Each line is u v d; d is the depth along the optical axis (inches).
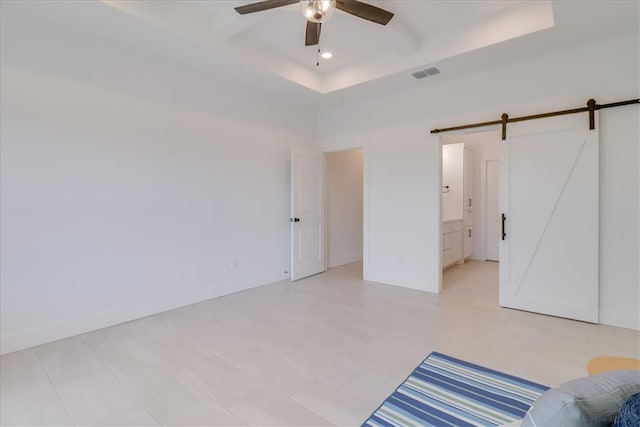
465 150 246.8
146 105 135.7
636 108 118.3
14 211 105.2
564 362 96.1
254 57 145.3
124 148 129.6
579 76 128.3
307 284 187.3
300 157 198.1
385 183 187.2
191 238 152.3
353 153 258.7
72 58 116.0
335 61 164.2
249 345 109.0
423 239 173.5
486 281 193.5
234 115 169.0
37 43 108.8
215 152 161.3
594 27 113.9
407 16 125.8
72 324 116.7
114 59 126.1
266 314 138.3
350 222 256.7
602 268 125.6
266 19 126.7
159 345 109.2
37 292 109.7
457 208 246.7
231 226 169.2
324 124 214.4
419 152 173.3
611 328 121.5
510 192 143.1
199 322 129.6
